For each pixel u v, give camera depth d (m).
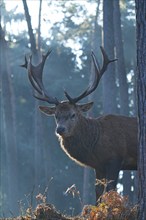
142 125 13.87
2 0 47.09
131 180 39.97
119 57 40.06
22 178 50.22
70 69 55.16
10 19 52.69
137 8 13.92
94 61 18.33
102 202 14.60
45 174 45.09
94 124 18.16
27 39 55.25
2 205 40.16
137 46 13.94
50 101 18.06
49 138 50.00
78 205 46.81
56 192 48.41
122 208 14.46
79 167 49.47
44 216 15.09
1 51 40.81
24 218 15.15
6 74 40.78
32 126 53.19
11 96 41.19
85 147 17.98
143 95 13.84
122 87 39.94
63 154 50.09
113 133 18.25
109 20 34.44
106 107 34.06
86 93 17.98
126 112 39.75
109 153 18.14
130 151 18.39
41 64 18.70
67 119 17.72
